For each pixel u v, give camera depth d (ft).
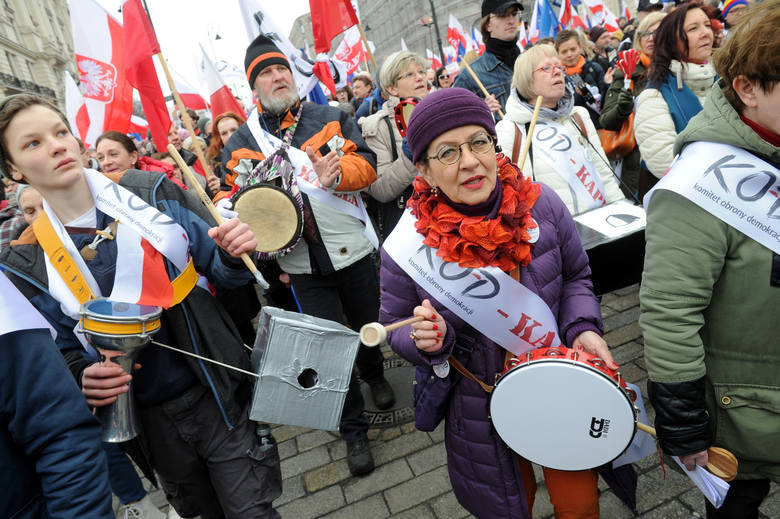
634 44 12.07
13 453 3.45
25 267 4.85
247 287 10.62
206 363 5.33
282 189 7.68
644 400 8.57
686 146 4.20
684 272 3.97
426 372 5.03
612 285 7.73
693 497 6.60
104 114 11.34
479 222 4.27
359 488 8.07
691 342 4.04
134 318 4.48
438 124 4.15
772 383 4.01
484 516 5.19
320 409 5.12
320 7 12.39
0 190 11.38
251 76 8.25
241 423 5.60
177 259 5.06
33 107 4.58
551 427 4.44
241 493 5.57
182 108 6.19
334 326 5.32
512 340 4.70
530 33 23.21
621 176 12.96
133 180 5.37
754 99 3.60
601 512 6.72
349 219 8.36
